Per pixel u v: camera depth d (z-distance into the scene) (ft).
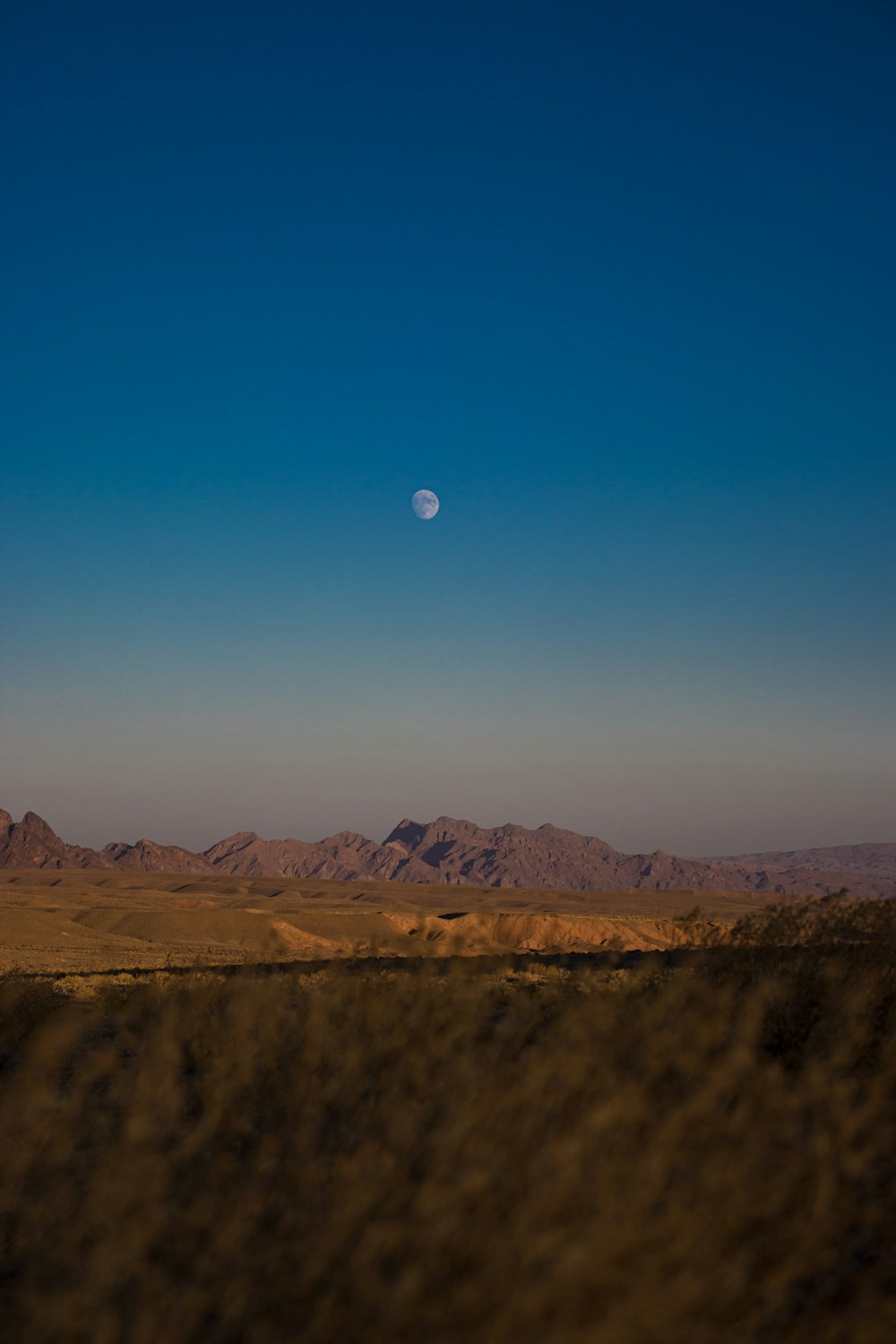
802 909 40.32
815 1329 16.57
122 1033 37.73
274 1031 31.76
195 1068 33.40
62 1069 34.99
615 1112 19.13
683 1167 18.37
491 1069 24.31
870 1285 17.97
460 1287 14.97
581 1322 14.28
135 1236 17.40
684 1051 25.53
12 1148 23.67
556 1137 18.51
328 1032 30.17
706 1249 15.80
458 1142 18.62
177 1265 18.02
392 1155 19.02
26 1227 20.15
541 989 47.01
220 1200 19.43
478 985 35.96
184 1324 15.55
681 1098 22.88
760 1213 17.75
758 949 38.70
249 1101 27.35
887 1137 22.89
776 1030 33.01
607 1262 14.78
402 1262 16.15
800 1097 22.40
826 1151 19.30
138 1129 21.74
